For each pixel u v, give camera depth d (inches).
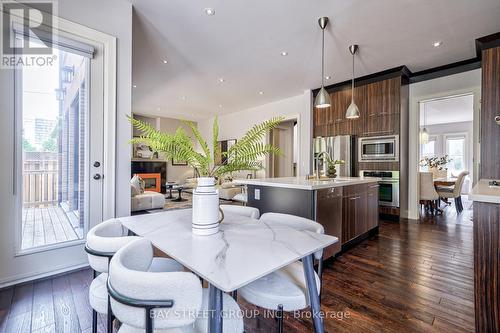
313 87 211.5
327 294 76.2
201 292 29.8
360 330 59.8
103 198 94.6
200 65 164.6
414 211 179.2
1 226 75.6
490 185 78.5
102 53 93.7
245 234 48.6
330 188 101.7
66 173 88.1
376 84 178.1
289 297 43.5
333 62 158.4
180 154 49.8
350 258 105.0
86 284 79.6
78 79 89.6
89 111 91.4
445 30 118.3
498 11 103.0
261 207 114.7
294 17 109.6
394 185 168.7
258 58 153.7
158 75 184.1
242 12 106.7
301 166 230.8
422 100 175.5
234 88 215.0
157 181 324.5
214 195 49.1
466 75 157.9
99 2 92.7
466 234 140.1
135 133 267.6
